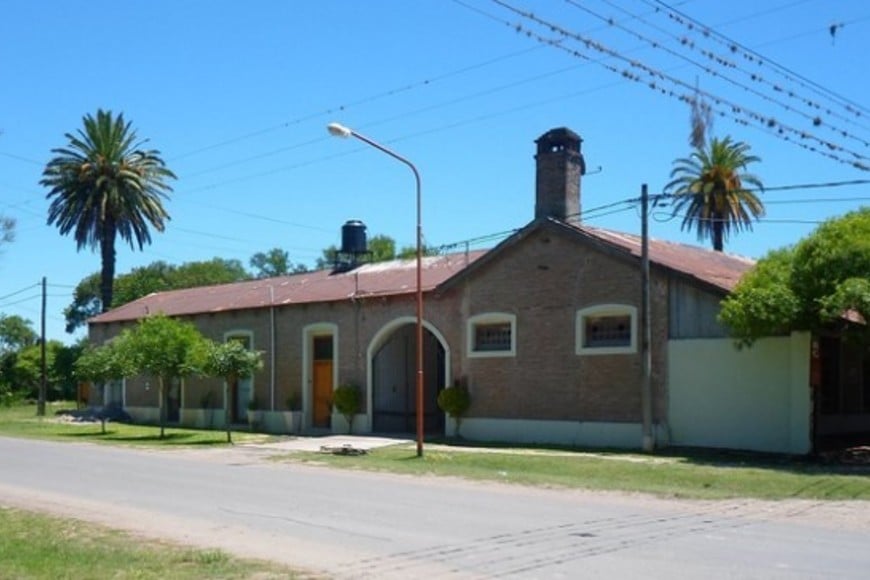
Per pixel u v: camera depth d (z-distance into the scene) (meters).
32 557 10.45
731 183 48.44
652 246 28.42
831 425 26.33
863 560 10.30
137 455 26.12
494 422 28.34
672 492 17.19
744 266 31.06
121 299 73.50
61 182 50.06
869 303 18.83
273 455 26.06
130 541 11.68
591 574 9.51
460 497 16.45
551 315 27.12
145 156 51.72
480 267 28.97
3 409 58.22
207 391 39.66
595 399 25.95
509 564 10.09
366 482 19.08
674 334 24.56
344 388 32.81
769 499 16.23
